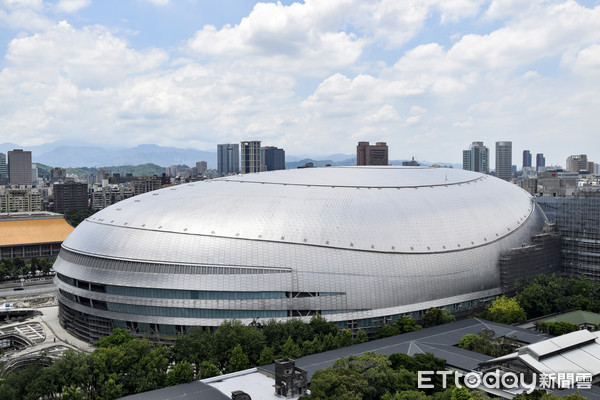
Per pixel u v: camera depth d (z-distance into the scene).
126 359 106.19
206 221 144.88
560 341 105.06
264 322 129.62
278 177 176.00
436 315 139.00
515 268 165.88
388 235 145.88
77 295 149.38
